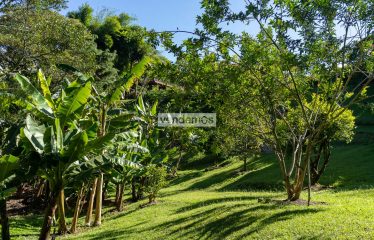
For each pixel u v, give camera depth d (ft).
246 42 32.24
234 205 43.73
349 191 48.11
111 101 44.52
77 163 33.63
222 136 45.91
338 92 34.71
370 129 92.43
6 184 31.37
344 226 28.68
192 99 37.96
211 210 43.65
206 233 34.37
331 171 66.03
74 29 65.98
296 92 33.50
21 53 63.87
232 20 30.19
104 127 45.42
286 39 29.14
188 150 100.17
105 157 34.81
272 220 33.30
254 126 43.62
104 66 102.89
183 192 75.25
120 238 39.17
